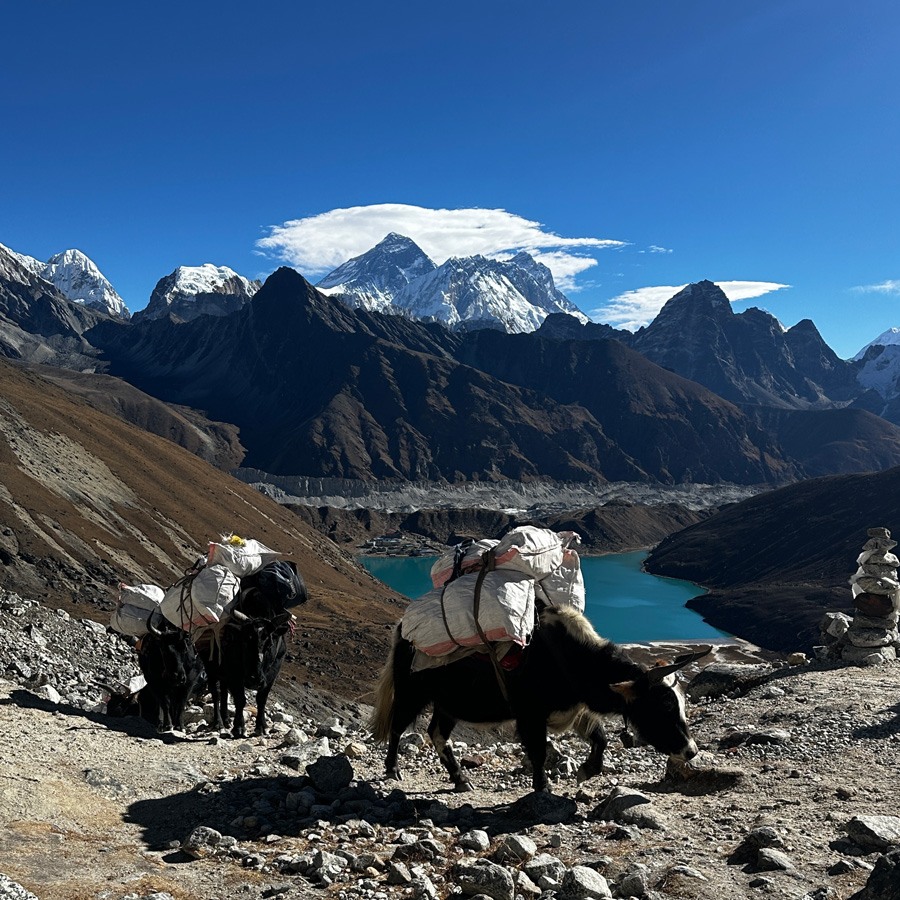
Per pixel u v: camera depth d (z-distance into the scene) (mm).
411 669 9594
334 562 145625
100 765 9438
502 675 8789
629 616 160625
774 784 8852
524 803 8344
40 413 119938
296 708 44781
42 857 6730
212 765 10250
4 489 85750
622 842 7164
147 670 13406
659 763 11141
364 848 7309
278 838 7555
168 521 109500
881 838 6551
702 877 6156
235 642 12383
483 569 9117
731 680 16672
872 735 10602
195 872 6680
